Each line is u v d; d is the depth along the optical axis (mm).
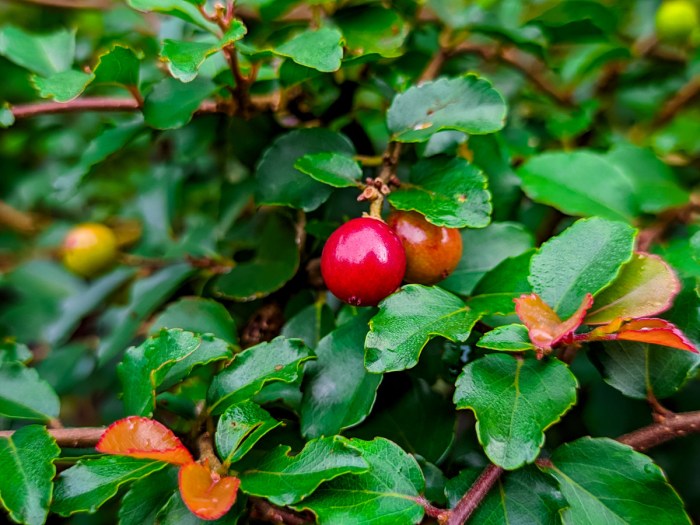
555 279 193
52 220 369
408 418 206
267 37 238
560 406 181
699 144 281
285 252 232
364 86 242
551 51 312
